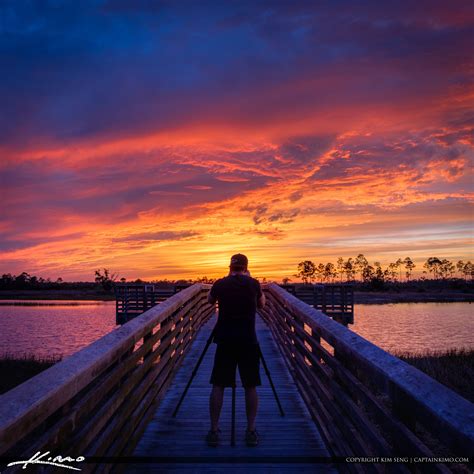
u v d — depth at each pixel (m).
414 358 18.16
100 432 3.45
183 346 8.50
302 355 6.27
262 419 5.15
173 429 4.81
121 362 3.78
